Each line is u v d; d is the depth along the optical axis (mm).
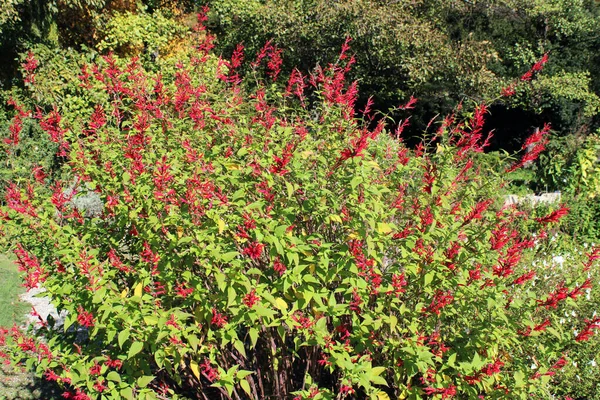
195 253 2949
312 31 15234
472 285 2996
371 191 2930
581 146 10852
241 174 3158
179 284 2945
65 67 10336
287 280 2805
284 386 3475
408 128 17109
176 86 4191
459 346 3156
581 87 17797
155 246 3062
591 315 4094
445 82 15648
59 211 3453
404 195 3512
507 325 3107
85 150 3480
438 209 3176
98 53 11992
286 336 3832
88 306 3027
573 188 9680
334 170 3100
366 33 14836
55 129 3570
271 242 2764
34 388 4520
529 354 3537
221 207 2959
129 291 3230
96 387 2852
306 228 3344
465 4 17203
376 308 2949
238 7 16297
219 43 17062
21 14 11852
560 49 18531
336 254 3035
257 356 3713
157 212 3086
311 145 3363
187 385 3879
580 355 4012
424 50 15250
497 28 17922
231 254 2734
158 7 17875
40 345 2982
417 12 16359
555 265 4648
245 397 3734
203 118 3619
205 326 3254
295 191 3119
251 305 2717
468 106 15711
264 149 3236
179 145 3479
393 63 15266
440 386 2896
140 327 2830
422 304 2900
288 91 3982
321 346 3139
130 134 3414
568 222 8133
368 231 2914
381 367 2793
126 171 3172
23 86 11578
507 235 3227
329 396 2857
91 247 3455
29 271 3141
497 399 3117
